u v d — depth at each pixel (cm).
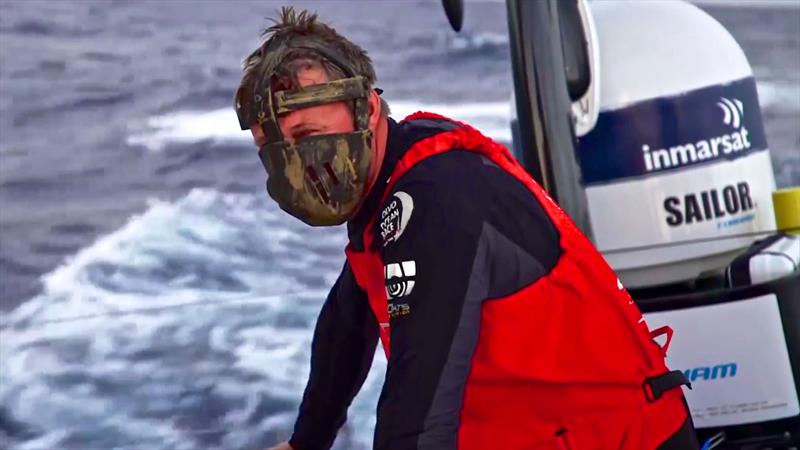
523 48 158
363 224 126
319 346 161
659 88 176
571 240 122
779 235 179
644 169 176
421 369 108
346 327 158
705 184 177
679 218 176
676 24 181
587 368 125
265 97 118
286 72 118
